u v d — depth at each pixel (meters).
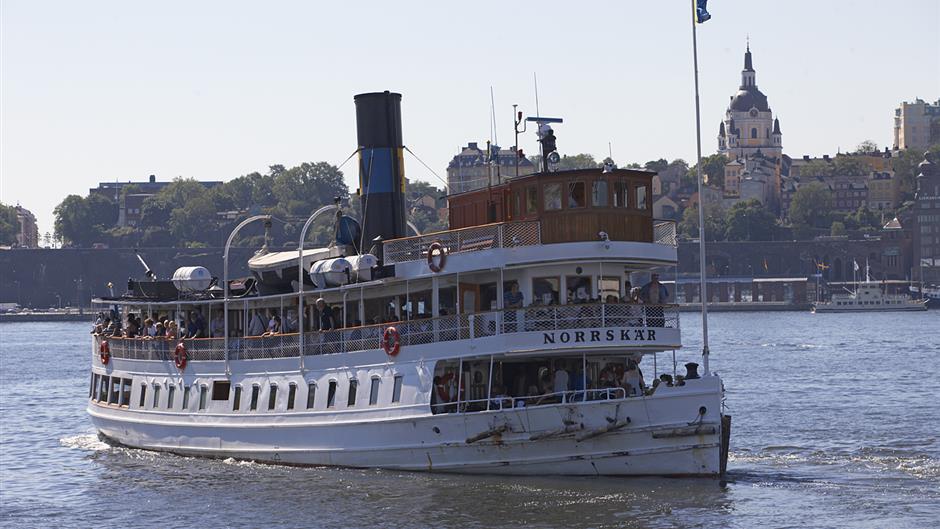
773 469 131.62
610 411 113.19
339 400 126.56
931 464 135.12
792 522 106.25
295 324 134.38
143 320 159.50
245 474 129.62
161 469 136.12
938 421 178.62
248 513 114.56
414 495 115.12
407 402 120.81
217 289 146.88
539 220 117.25
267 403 132.50
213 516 114.31
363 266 125.31
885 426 172.75
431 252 121.75
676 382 113.31
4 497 129.25
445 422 118.06
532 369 121.56
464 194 130.12
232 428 135.75
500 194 124.81
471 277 122.94
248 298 136.12
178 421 142.38
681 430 112.62
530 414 114.56
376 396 123.44
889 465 134.75
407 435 121.06
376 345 123.69
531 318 115.56
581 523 105.62
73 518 117.81
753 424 176.00
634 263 119.12
